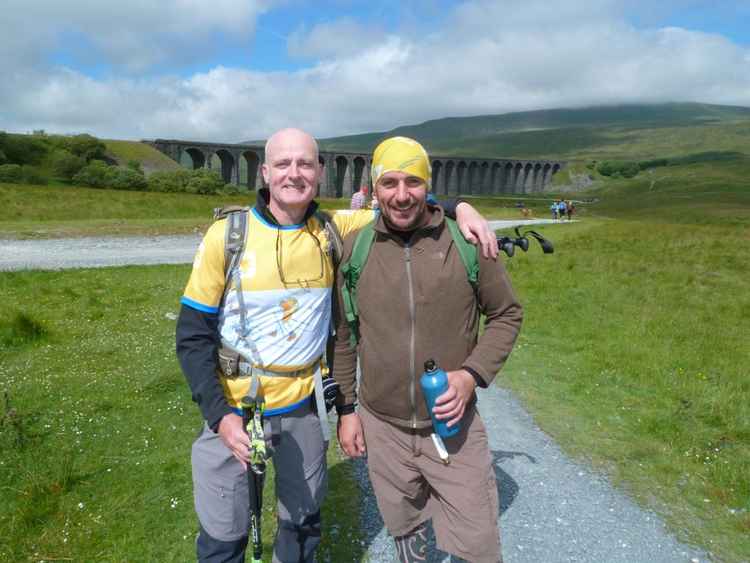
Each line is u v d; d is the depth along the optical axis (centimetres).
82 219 3284
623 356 781
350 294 277
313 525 287
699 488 443
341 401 288
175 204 4172
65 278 1363
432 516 300
